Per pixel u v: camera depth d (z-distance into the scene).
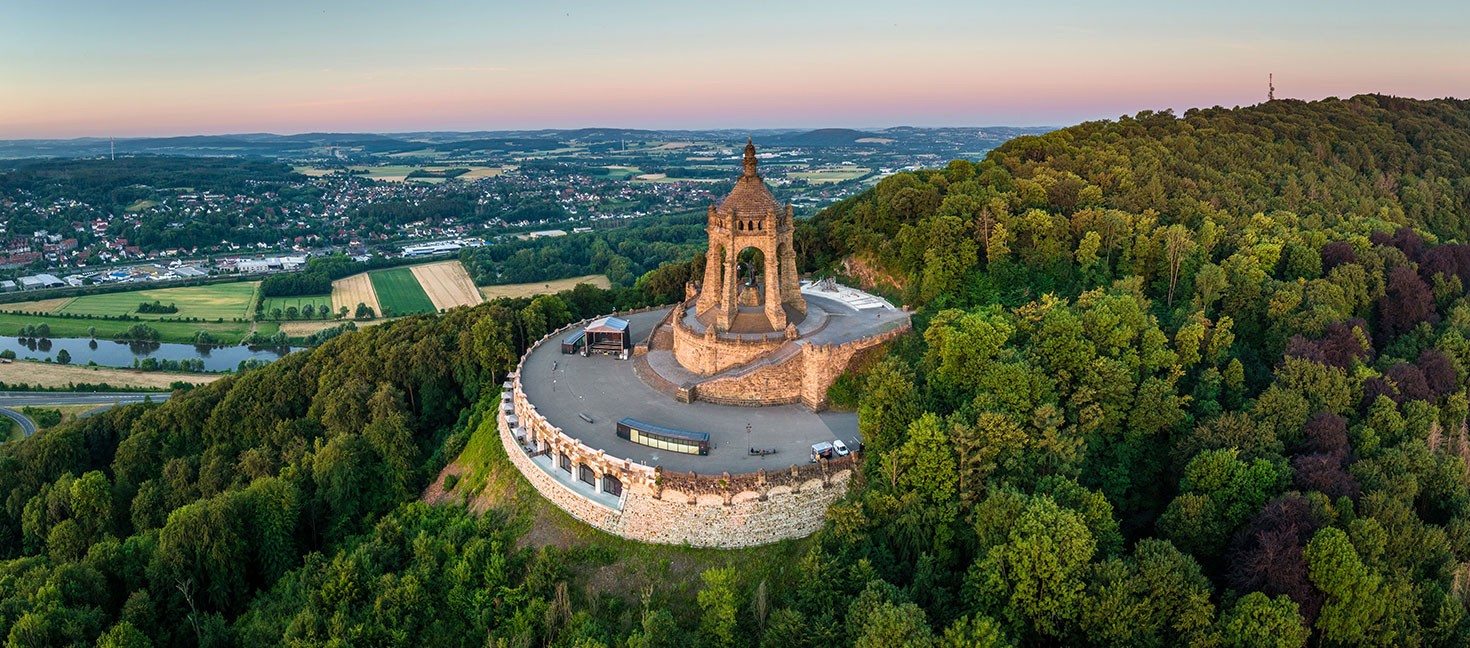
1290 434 98.12
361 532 115.25
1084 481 93.00
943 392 99.50
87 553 104.88
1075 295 135.75
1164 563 72.50
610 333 136.00
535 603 87.00
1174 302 141.50
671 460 97.38
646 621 79.75
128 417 148.62
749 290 127.06
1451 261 157.88
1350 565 70.69
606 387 122.44
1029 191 160.62
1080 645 73.06
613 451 100.25
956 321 105.00
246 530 106.25
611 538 95.62
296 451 128.88
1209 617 70.31
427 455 133.62
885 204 158.50
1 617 87.19
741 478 90.00
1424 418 103.44
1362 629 70.44
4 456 137.50
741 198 117.12
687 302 144.38
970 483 84.31
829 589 78.06
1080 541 72.94
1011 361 97.12
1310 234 159.00
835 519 85.50
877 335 116.62
